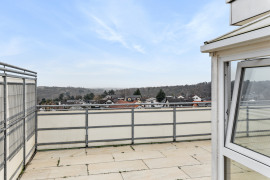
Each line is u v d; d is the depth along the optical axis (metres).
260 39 1.39
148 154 4.41
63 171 3.54
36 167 3.70
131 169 3.63
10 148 2.92
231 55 1.77
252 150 1.62
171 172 3.51
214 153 1.96
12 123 2.90
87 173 3.46
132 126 5.12
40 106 4.64
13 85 3.08
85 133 4.90
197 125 5.57
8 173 2.82
